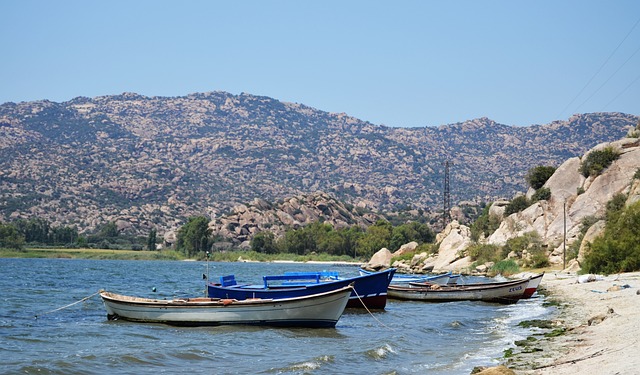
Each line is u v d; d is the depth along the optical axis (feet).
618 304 123.24
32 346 91.50
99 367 76.43
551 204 352.49
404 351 86.43
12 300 165.99
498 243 359.25
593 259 216.54
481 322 119.96
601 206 322.14
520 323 111.75
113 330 107.14
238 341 96.73
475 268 336.08
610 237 213.87
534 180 392.27
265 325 108.37
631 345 72.74
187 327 109.81
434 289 164.76
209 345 92.48
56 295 184.75
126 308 115.14
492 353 82.07
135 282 262.06
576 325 100.58
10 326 112.98
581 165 349.82
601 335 84.23
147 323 113.19
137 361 79.87
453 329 110.42
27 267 404.77
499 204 409.69
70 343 94.27
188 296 190.19
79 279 276.62
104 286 230.89
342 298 106.63
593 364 64.44
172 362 80.12
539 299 161.58
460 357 79.92
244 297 121.90
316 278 136.77
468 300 162.20
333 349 89.30
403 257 476.54
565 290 174.19
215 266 539.70
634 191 279.69
